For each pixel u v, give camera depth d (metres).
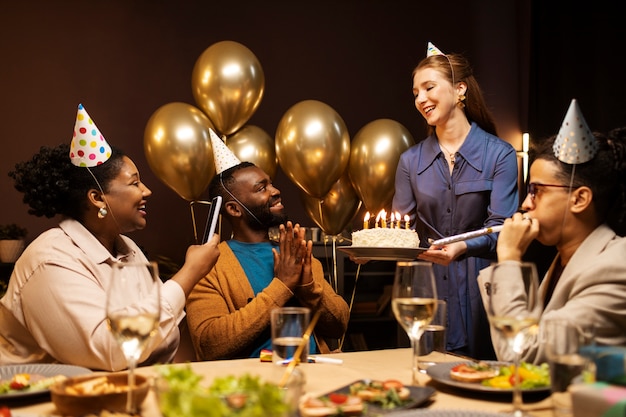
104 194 1.83
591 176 1.41
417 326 1.19
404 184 2.69
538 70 4.55
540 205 1.45
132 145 4.09
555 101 4.44
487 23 4.96
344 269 4.30
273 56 4.42
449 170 2.55
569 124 1.40
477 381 1.19
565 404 0.90
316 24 4.53
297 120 3.13
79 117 1.79
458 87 2.57
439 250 2.20
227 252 2.25
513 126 4.98
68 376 1.29
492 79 4.95
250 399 0.72
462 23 4.90
